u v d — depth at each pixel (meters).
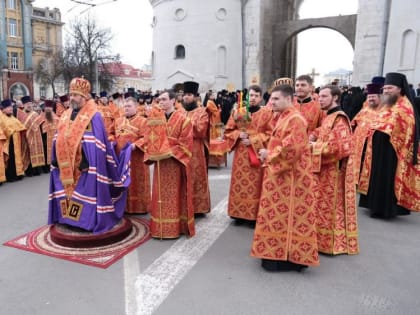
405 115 5.00
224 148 8.30
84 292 3.23
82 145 4.10
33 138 7.98
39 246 4.12
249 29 26.09
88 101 4.23
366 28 20.50
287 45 31.55
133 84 57.69
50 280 3.43
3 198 6.18
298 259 3.45
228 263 3.80
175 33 26.66
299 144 3.22
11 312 2.95
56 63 32.56
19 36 42.88
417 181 5.12
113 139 5.42
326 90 3.81
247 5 25.91
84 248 4.08
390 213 5.15
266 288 3.31
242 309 2.99
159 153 4.18
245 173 4.77
